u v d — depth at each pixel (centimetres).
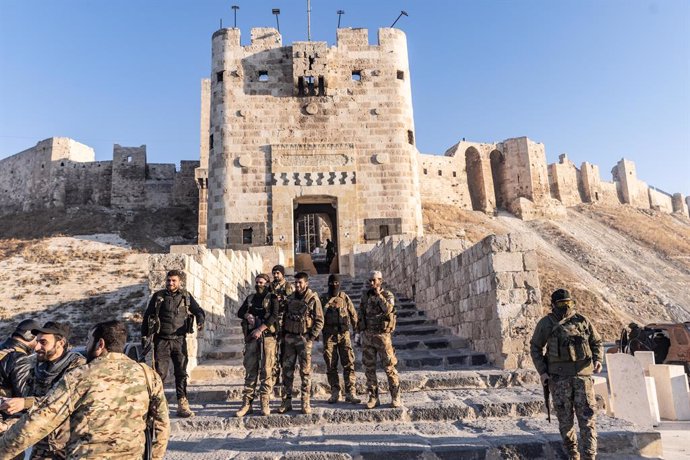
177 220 4928
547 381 562
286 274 2305
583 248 5688
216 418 692
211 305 1137
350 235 2406
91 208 5153
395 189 2481
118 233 4419
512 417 688
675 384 1034
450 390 816
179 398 708
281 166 2456
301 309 730
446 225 5641
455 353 1002
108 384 334
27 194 5506
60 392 325
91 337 366
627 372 888
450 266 1185
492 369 895
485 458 545
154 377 366
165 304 728
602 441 586
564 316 570
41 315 2534
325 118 2530
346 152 2494
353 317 790
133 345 881
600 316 3734
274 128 2505
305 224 4444
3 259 3522
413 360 957
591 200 7812
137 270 3281
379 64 2612
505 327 905
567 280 4434
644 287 4741
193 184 5278
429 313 1347
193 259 991
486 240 961
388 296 737
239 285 1536
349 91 2566
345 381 763
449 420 685
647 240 6334
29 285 2955
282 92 2550
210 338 1109
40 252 3694
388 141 2531
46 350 443
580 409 535
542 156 7150
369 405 711
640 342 1509
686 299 4591
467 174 7269
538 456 554
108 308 2617
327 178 2455
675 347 1445
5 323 2433
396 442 578
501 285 922
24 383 508
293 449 568
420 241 1472
